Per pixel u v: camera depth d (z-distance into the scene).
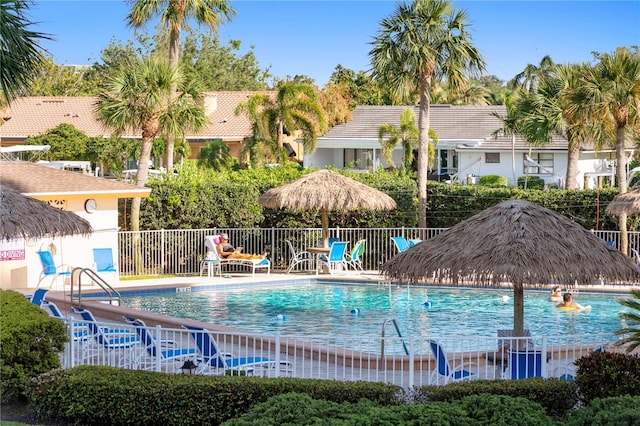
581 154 48.53
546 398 11.49
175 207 29.89
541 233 14.73
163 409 11.43
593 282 14.49
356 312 22.86
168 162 35.78
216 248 28.11
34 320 12.99
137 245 28.42
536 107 35.59
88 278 26.28
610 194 29.80
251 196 30.31
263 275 28.53
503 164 48.88
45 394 11.99
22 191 24.81
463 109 53.44
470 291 26.56
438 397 11.41
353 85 72.00
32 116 54.91
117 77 29.58
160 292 25.95
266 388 11.38
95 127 53.28
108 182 26.91
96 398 11.66
